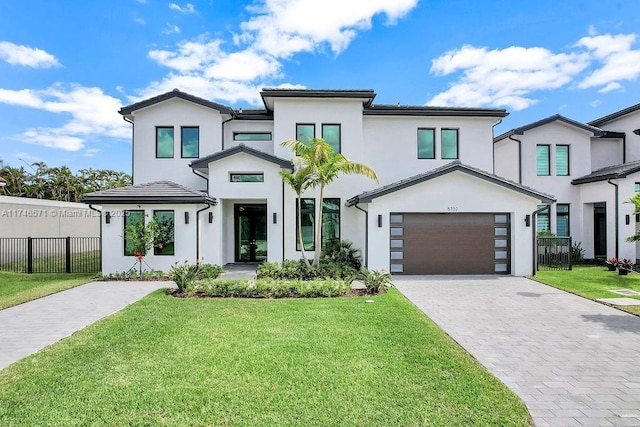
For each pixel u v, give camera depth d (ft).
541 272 45.27
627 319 24.82
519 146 57.57
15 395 13.55
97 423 11.73
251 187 47.03
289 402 12.94
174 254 42.19
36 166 145.89
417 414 12.23
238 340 19.40
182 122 52.21
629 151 59.57
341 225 49.88
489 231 43.52
